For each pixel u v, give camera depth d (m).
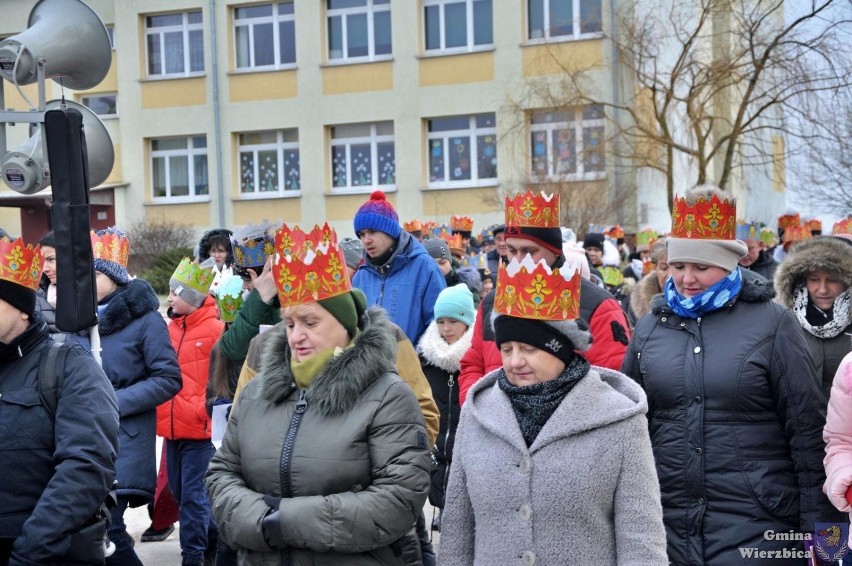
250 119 26.66
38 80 5.81
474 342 5.02
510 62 24.84
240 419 3.64
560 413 3.16
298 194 26.61
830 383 4.83
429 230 14.14
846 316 4.79
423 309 6.04
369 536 3.35
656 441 4.11
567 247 4.95
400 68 25.70
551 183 21.97
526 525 3.11
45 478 3.70
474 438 3.30
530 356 3.21
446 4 25.67
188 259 6.58
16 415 3.67
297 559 3.40
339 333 3.59
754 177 35.75
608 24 23.64
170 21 27.27
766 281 4.20
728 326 4.05
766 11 19.22
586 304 4.66
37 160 6.00
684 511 4.00
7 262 3.67
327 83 26.19
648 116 21.56
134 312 5.93
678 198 4.16
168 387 5.85
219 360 5.29
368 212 5.99
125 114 27.33
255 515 3.38
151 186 27.59
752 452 3.94
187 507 6.33
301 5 26.23
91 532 3.70
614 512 3.13
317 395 3.48
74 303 4.36
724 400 3.97
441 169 26.02
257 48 26.94
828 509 3.89
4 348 3.72
